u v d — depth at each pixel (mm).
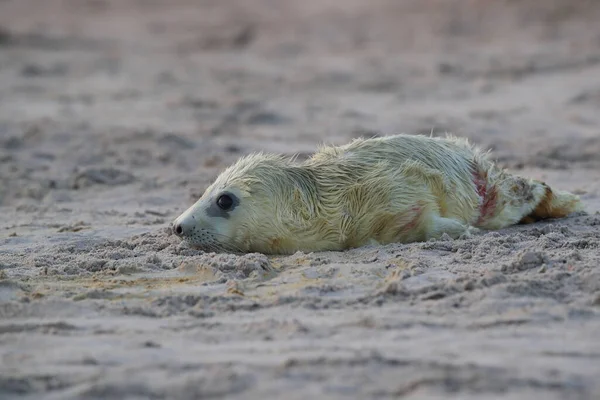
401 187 20594
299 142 38625
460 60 62188
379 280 18234
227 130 41531
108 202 28719
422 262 19062
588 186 28891
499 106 47375
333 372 13531
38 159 35438
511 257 19250
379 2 95000
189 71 62438
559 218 23266
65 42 76562
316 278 18578
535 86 52781
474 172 21828
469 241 20266
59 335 15555
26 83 57156
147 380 13469
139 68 64062
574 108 46000
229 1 108188
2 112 47000
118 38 80375
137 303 17234
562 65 58125
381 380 13258
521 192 22406
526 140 38125
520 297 16766
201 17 95312
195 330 15742
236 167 21250
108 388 13117
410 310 16484
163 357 14430
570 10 76125
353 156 21266
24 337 15430
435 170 21094
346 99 51062
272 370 13664
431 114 45625
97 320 16359
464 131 40250
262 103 48750
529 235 21344
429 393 12781
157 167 34125
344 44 72812
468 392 12820
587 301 16547
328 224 20641
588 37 66625
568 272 17734
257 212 20641
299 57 68000
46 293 17812
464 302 16688
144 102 50469
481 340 14930
